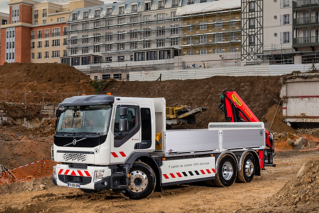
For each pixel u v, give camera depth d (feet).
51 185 42.22
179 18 264.52
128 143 32.89
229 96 50.75
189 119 114.73
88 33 307.99
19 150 54.75
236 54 232.12
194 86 151.23
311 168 30.58
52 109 135.85
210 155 40.34
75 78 184.14
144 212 29.84
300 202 28.07
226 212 29.60
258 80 138.41
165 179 35.65
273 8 197.26
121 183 32.68
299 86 115.44
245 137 44.32
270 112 120.47
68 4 359.46
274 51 195.42
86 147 31.86
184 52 261.24
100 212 29.96
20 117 124.88
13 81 175.32
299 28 189.57
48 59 334.24
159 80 171.12
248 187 41.14
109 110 32.17
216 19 249.14
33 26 342.03
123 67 277.85
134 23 284.82
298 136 92.99
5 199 35.73
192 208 31.17
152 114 35.04
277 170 54.39
